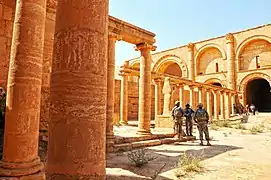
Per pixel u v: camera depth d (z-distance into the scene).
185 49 42.50
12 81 4.09
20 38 4.18
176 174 6.02
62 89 3.20
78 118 3.11
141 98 12.53
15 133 3.89
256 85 41.53
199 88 28.45
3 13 7.80
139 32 12.07
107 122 9.73
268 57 34.25
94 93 3.23
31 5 4.32
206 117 11.77
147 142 11.15
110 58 10.36
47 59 8.47
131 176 5.89
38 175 3.86
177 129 13.26
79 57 3.20
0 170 3.68
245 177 5.95
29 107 4.08
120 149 9.72
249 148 10.73
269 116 28.17
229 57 36.78
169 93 18.25
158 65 45.94
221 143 12.46
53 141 3.18
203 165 7.24
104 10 3.50
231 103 35.22
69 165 2.99
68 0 3.35
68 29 3.27
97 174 3.09
